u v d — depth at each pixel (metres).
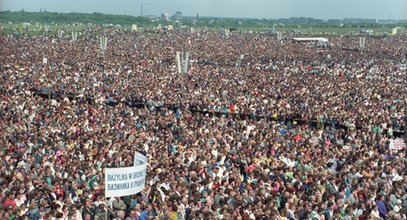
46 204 27.97
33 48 180.62
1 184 31.44
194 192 31.33
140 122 59.41
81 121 56.69
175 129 55.50
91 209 27.84
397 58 183.25
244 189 33.06
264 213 29.19
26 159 38.19
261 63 157.38
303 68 143.88
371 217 30.88
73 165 36.44
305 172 38.84
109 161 38.38
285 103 78.62
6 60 132.12
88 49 183.75
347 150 48.56
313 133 58.56
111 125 55.66
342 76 124.56
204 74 119.19
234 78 113.56
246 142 48.81
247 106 74.88
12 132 49.81
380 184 36.75
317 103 80.81
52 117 58.62
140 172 27.70
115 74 112.12
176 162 39.47
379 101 85.69
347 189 35.31
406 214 32.91
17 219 25.77
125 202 29.61
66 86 91.00
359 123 64.62
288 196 32.03
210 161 40.88
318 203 31.23
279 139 51.69
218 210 29.30
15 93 78.62
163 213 28.14
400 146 53.47
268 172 38.75
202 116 64.94
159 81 101.44
